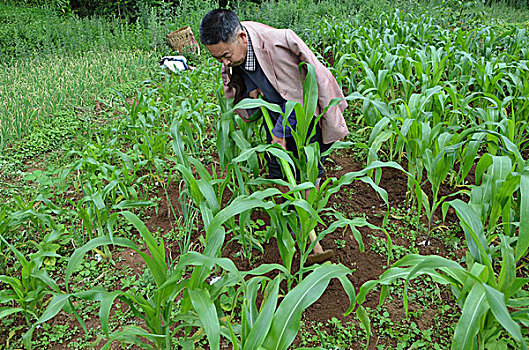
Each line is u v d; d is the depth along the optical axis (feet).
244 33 8.86
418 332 8.39
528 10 44.86
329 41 27.76
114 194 12.08
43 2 40.75
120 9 43.19
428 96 13.00
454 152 10.19
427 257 6.65
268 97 9.80
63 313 9.30
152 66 27.25
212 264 6.91
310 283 6.06
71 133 18.03
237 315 8.98
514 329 5.02
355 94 11.50
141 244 11.42
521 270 9.80
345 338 8.43
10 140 17.12
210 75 21.26
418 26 24.17
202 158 15.60
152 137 14.17
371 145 11.85
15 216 10.03
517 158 8.93
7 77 24.84
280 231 8.48
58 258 10.94
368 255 10.68
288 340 5.58
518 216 9.57
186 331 7.95
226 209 7.33
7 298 8.14
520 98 13.98
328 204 12.71
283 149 9.04
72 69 26.55
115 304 9.57
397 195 13.07
